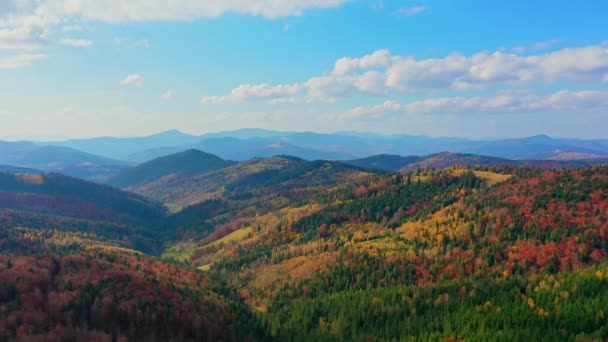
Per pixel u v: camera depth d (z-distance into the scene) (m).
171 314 179.88
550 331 150.12
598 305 158.25
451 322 173.62
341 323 189.25
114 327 164.75
